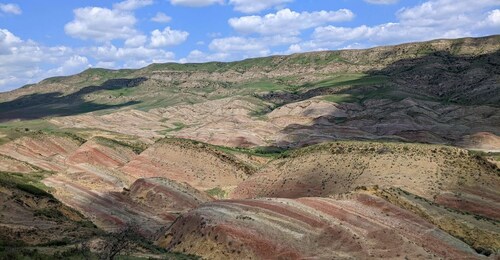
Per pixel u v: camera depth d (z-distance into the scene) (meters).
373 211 69.50
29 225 59.81
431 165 91.19
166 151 132.38
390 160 95.56
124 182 113.31
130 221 80.94
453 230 69.25
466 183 86.12
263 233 61.69
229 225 63.16
